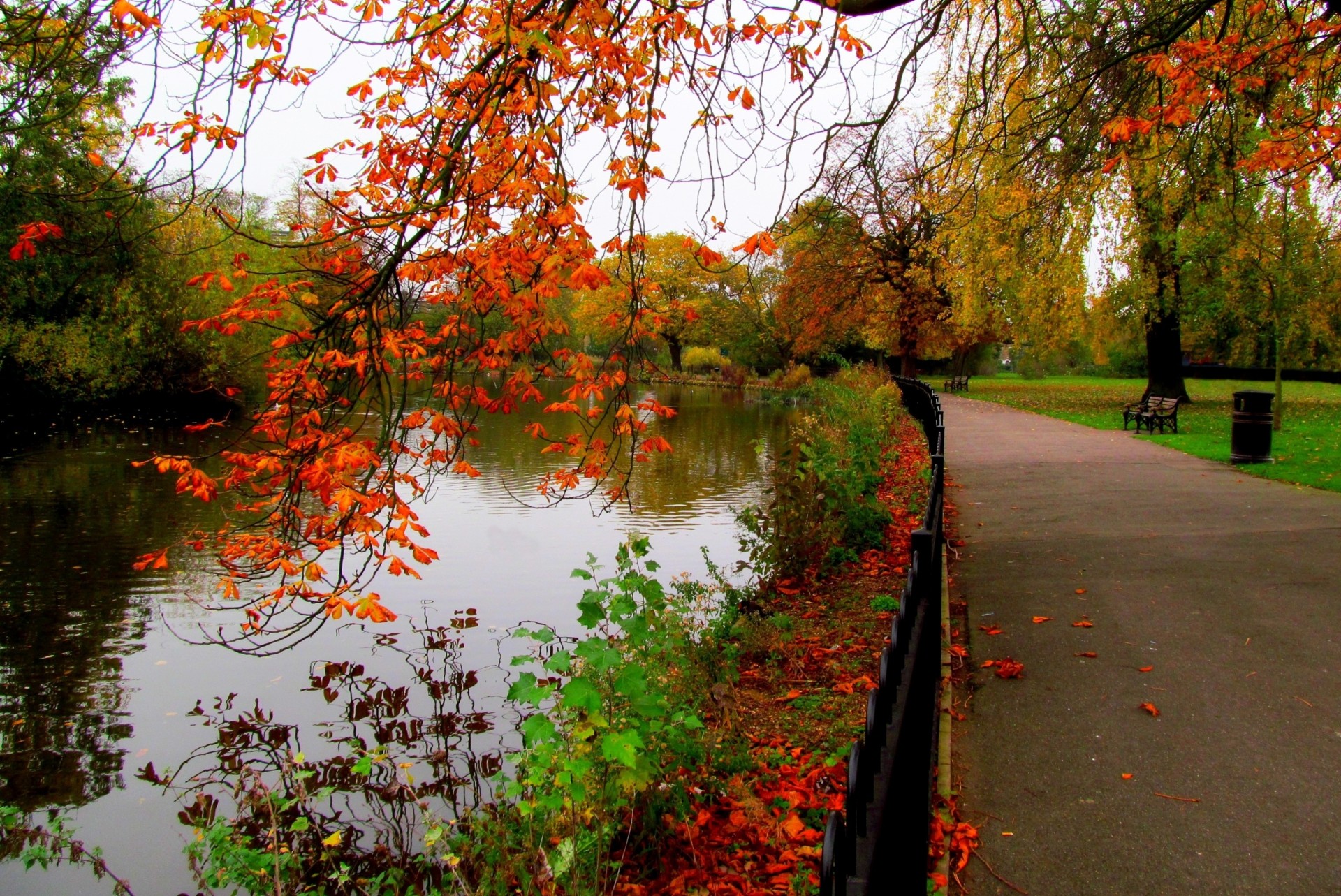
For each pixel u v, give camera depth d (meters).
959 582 7.23
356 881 4.35
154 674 7.56
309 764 5.89
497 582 10.32
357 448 3.95
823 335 42.25
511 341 4.19
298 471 4.04
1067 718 4.52
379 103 4.71
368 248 4.33
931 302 35.97
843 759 4.58
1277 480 11.79
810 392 40.53
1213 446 15.93
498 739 6.20
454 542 12.41
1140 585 6.81
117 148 7.11
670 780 4.27
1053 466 14.20
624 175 4.63
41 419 28.94
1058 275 21.11
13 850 4.95
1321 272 20.27
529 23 3.96
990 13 9.30
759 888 3.62
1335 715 4.39
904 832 2.67
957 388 45.44
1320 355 30.59
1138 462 14.35
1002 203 11.39
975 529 9.44
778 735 5.05
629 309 4.61
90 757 6.03
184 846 4.88
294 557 4.74
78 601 9.68
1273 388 39.62
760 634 6.67
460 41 4.70
